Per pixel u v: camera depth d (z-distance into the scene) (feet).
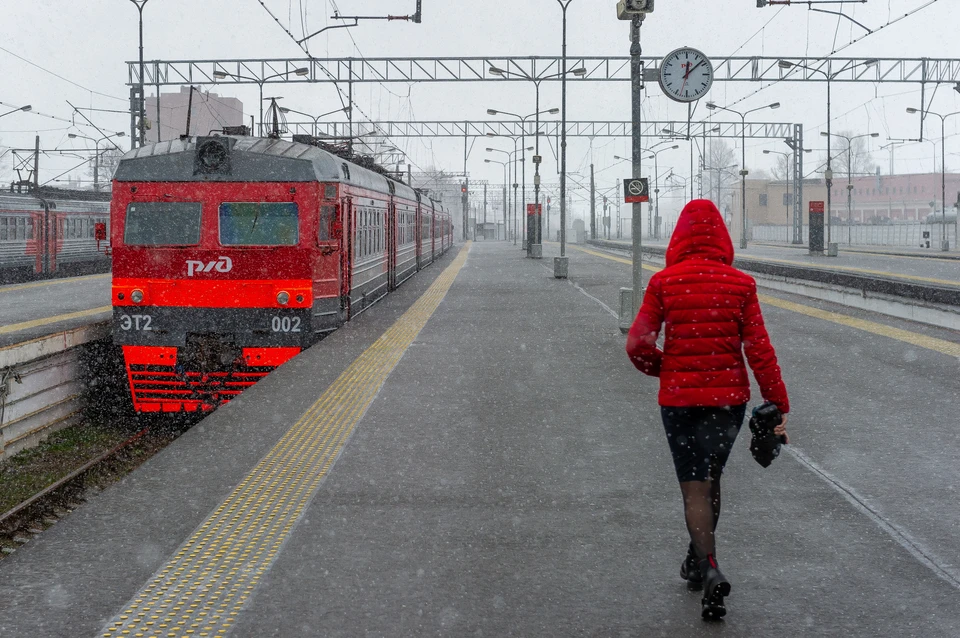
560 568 16.07
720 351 14.19
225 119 354.74
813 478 21.72
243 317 43.62
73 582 15.33
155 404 44.45
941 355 41.68
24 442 42.14
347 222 53.72
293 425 27.78
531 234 155.33
